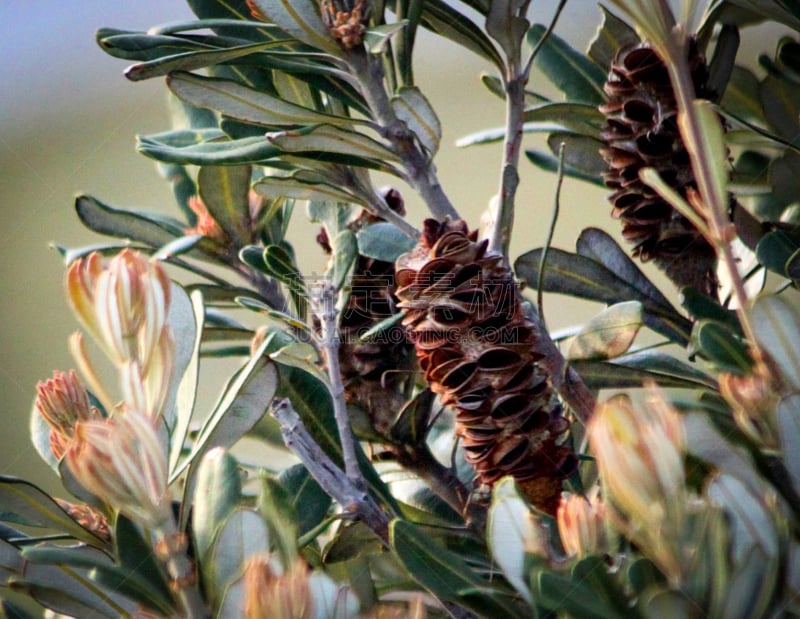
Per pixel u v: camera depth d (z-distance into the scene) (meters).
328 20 1.92
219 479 1.85
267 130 1.95
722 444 1.80
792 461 1.80
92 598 1.85
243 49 1.91
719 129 1.80
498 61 1.94
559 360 1.90
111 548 1.87
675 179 1.95
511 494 1.81
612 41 2.00
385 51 1.94
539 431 1.89
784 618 1.79
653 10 1.80
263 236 2.02
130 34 1.93
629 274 1.95
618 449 1.79
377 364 1.94
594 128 2.00
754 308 1.81
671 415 1.79
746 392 1.81
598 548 1.81
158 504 1.83
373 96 1.93
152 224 2.00
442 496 1.93
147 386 1.83
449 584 1.82
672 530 1.79
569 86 2.02
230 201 2.00
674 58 1.80
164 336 1.83
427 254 1.90
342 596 1.81
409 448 1.93
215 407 1.87
